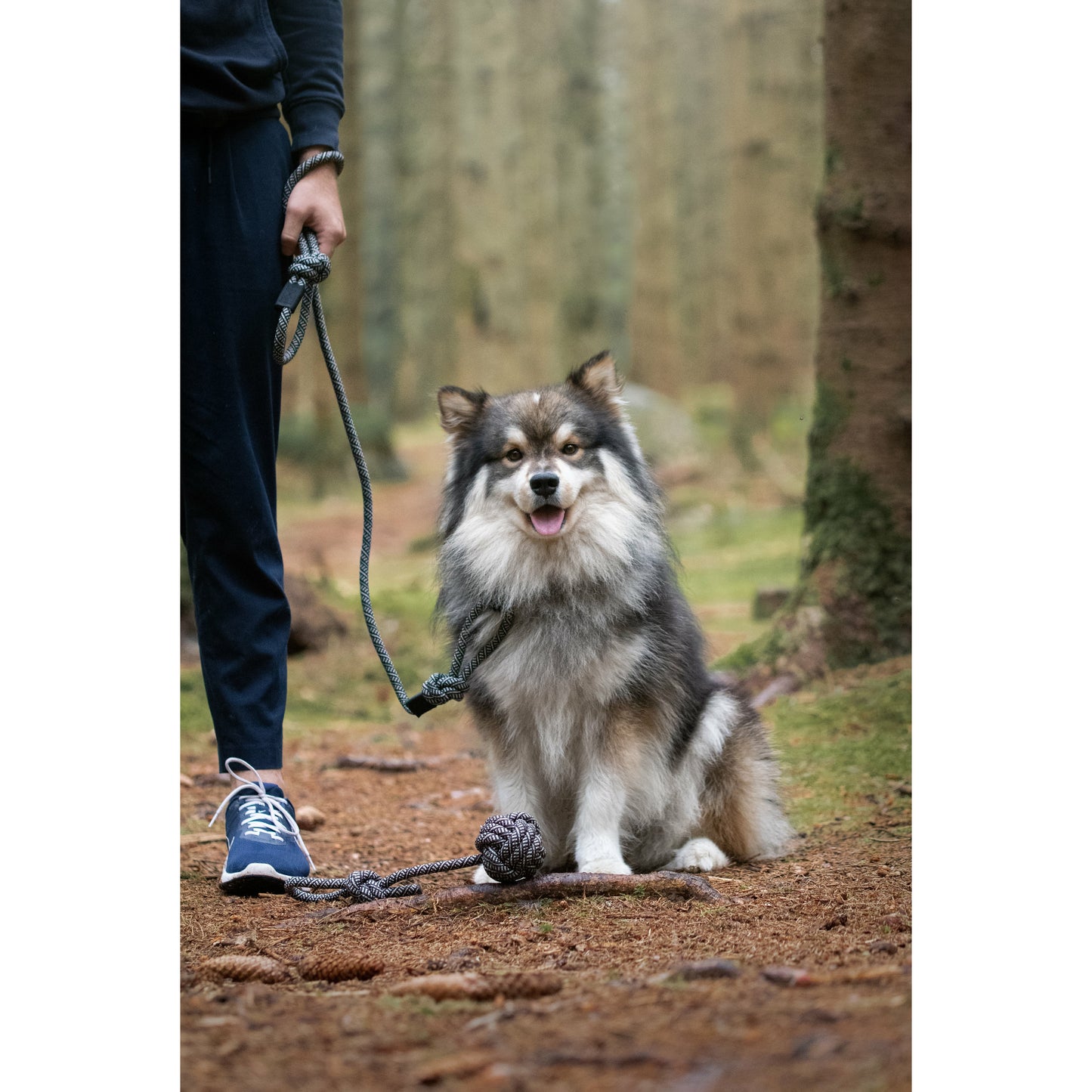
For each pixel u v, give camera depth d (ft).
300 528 41.37
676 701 12.25
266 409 12.12
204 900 10.75
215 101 11.51
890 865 11.67
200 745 18.07
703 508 44.47
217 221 11.67
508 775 12.20
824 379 19.76
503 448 12.46
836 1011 6.80
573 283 72.69
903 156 19.27
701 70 83.05
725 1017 6.77
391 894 10.47
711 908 10.06
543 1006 7.19
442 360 72.84
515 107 65.00
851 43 19.29
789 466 51.01
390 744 19.38
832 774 15.24
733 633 23.72
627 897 10.40
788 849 12.73
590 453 12.44
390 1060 6.40
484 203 64.49
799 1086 5.79
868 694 17.54
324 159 12.35
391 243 83.46
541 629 11.82
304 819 14.19
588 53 72.49
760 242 53.11
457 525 12.90
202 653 12.01
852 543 19.15
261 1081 6.15
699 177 84.23
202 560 11.86
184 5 11.40
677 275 86.02
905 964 7.88
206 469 11.68
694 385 85.56
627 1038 6.49
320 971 8.29
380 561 35.65
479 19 64.44
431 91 66.54
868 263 19.26
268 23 12.03
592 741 11.91
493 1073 6.07
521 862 10.27
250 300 11.79
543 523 11.67
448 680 11.81
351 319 50.34
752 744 12.89
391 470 50.67
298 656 23.88
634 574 12.08
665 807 12.54
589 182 72.95
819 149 54.19
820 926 9.29
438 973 8.11
